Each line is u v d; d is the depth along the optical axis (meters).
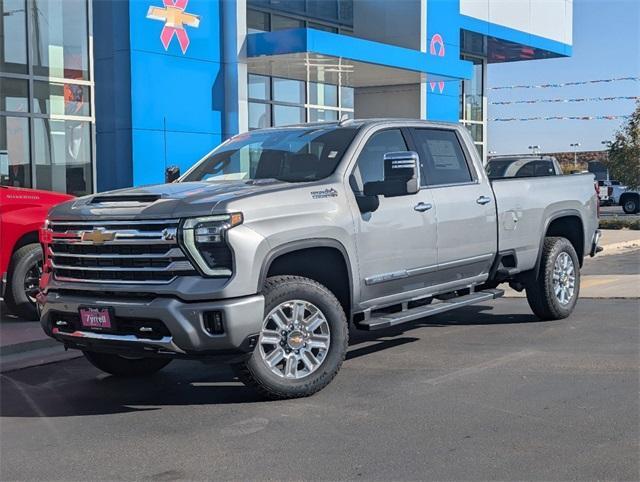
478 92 28.91
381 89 22.56
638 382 6.44
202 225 5.57
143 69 15.05
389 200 6.95
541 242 8.90
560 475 4.47
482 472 4.54
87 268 5.99
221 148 7.78
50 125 14.77
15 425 5.77
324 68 18.53
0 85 14.02
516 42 26.00
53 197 9.74
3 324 9.38
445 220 7.49
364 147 7.03
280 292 5.96
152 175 15.27
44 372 7.51
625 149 30.42
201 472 4.67
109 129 15.42
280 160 7.08
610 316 9.52
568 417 5.54
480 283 8.16
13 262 9.34
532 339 8.23
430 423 5.46
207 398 6.35
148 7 15.07
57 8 14.89
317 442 5.14
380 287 6.86
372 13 22.14
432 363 7.25
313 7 20.89
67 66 15.09
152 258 5.69
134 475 4.67
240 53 16.69
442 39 22.53
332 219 6.34
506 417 5.57
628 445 4.95
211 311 5.52
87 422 5.80
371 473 4.57
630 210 36.84
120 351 5.91
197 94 16.17
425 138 7.70
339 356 6.28
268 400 6.15
